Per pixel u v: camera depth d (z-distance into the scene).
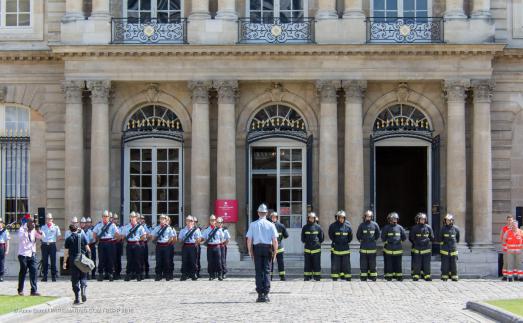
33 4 40.00
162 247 33.22
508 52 38.84
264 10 39.41
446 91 38.03
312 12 39.38
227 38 38.12
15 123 40.22
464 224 37.75
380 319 20.73
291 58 37.91
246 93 39.00
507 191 39.34
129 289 29.17
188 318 20.98
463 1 38.81
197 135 38.03
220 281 32.72
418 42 38.03
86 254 24.95
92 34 38.28
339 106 38.62
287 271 36.72
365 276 32.19
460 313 22.09
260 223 24.27
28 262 27.11
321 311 22.23
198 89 38.00
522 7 39.41
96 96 38.03
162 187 39.44
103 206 38.03
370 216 32.28
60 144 39.66
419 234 32.53
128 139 39.25
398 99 39.03
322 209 37.88
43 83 39.84
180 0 39.59
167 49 37.69
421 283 31.12
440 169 38.81
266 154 39.53
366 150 38.97
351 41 38.00
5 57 39.56
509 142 39.31
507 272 32.84
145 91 39.03
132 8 39.62
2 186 40.19
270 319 20.66
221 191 37.94
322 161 37.97
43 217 38.56
